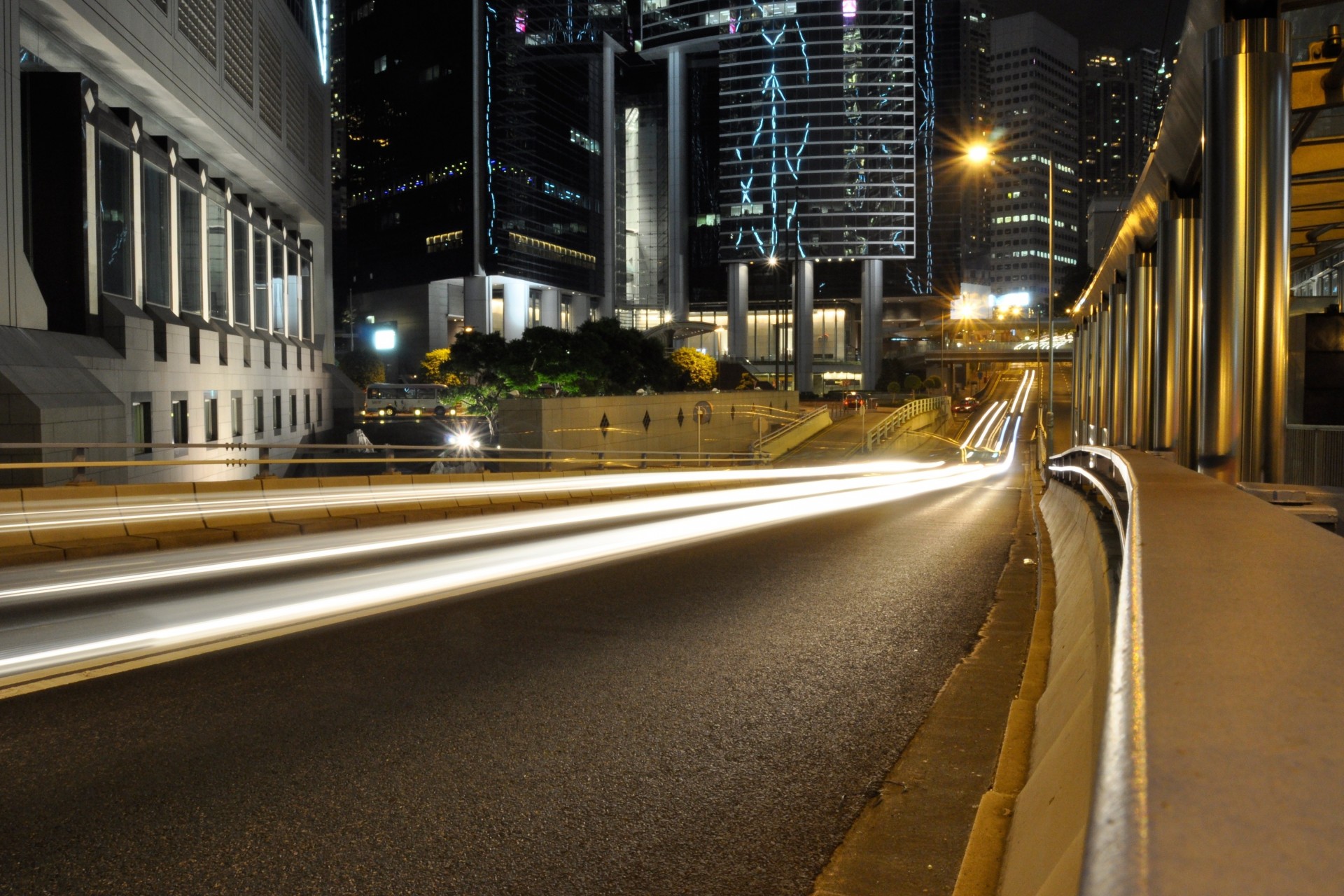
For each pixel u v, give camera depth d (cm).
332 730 532
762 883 352
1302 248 2005
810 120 15500
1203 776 86
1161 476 446
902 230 15475
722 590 987
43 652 706
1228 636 132
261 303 6188
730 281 16112
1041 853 282
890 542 1430
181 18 4181
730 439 6531
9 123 2831
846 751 499
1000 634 775
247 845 385
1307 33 980
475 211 13425
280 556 1224
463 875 359
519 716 557
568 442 4525
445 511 1789
